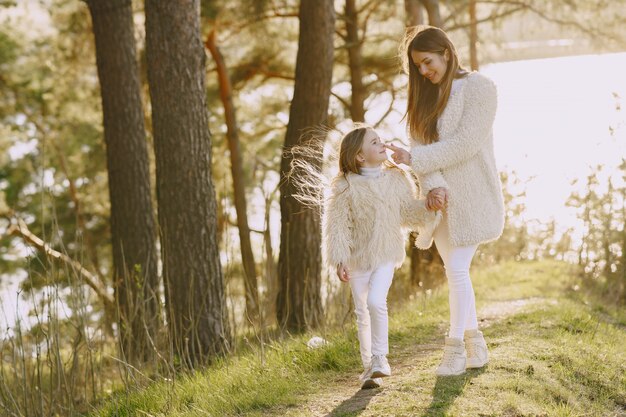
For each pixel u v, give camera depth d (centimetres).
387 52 1390
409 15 1145
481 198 409
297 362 498
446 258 421
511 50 1421
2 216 1509
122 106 880
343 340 529
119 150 877
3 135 1639
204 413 423
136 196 875
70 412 504
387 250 412
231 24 1321
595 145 865
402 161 402
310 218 816
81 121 1548
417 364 472
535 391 407
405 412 378
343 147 416
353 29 1354
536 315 612
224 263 1278
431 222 415
